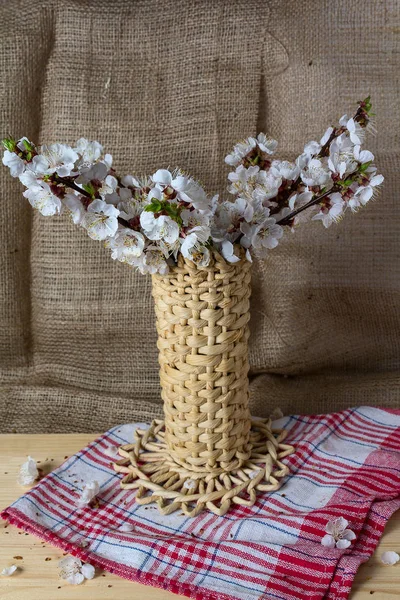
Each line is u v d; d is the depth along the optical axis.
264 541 1.06
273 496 1.17
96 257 1.58
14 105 1.53
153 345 1.64
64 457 1.31
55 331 1.64
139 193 1.06
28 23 1.51
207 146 1.53
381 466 1.22
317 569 1.00
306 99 1.50
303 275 1.58
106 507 1.16
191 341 1.11
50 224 1.58
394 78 1.49
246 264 1.11
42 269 1.61
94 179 1.00
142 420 1.55
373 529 1.09
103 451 1.30
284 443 1.31
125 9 1.51
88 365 1.66
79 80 1.52
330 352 1.64
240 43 1.50
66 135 1.54
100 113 1.53
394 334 1.63
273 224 1.08
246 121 1.53
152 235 0.99
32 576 1.02
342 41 1.48
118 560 1.04
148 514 1.14
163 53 1.51
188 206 1.01
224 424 1.16
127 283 1.60
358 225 1.54
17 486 1.23
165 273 1.09
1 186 1.56
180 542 1.05
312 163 1.06
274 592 0.97
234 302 1.11
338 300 1.59
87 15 1.50
